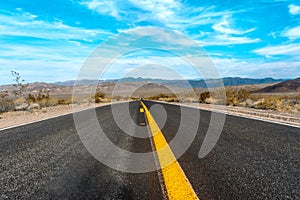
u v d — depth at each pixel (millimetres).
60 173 3639
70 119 10938
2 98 16859
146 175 3492
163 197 2732
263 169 3746
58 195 2854
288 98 20922
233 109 16531
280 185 3111
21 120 10844
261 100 20141
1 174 3639
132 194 2832
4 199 2777
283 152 4824
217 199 2676
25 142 5949
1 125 9305
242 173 3553
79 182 3252
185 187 2984
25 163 4188
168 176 3387
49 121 10188
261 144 5562
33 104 18484
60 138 6461
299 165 3967
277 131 7391
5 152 4980
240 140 6039
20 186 3156
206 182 3186
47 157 4559
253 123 9258
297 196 2793
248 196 2770
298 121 10031
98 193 2881
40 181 3322
